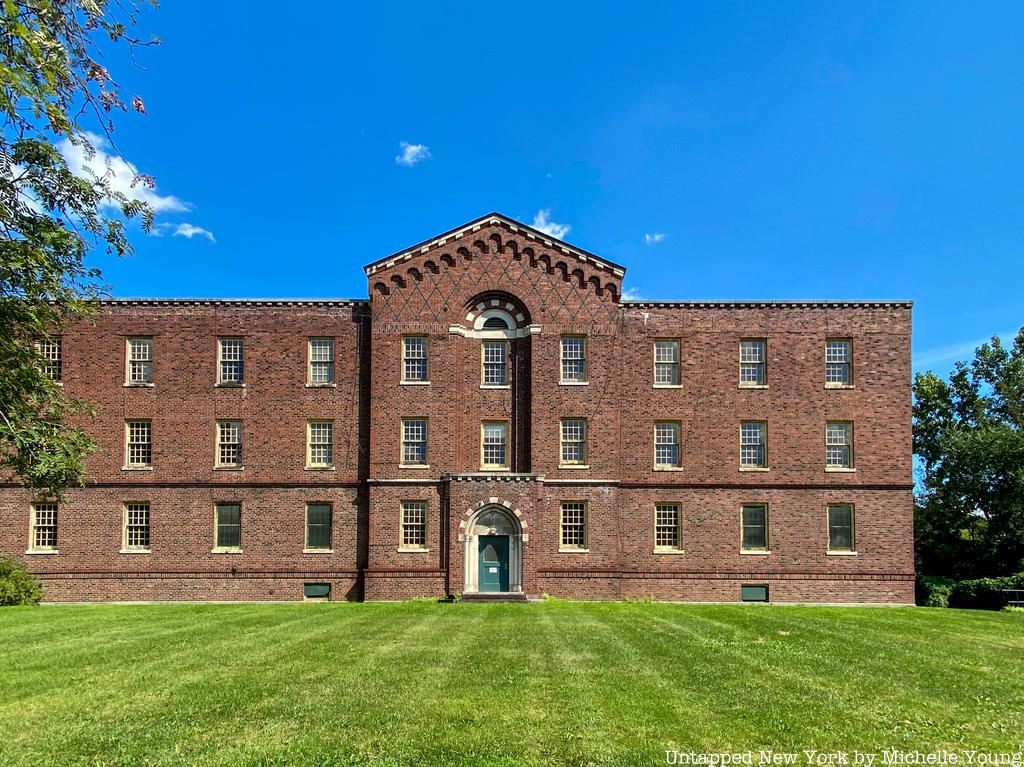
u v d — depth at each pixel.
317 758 11.25
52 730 12.59
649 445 37.81
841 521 37.62
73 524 37.22
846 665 17.97
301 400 38.03
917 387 55.00
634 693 14.86
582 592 36.03
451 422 37.06
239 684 15.59
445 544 36.03
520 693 14.80
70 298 21.11
